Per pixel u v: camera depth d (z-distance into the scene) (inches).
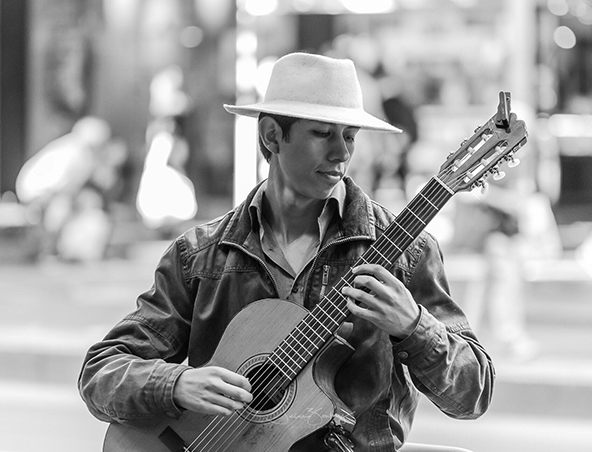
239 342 219.0
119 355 226.1
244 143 890.1
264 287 225.3
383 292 199.8
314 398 212.5
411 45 828.6
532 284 792.3
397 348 203.9
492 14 824.3
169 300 232.5
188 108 919.7
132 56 949.8
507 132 209.0
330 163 215.0
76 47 970.7
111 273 919.7
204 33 910.4
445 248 675.4
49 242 957.8
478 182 211.6
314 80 217.2
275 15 867.4
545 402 584.4
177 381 214.5
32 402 619.2
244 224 228.7
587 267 815.7
